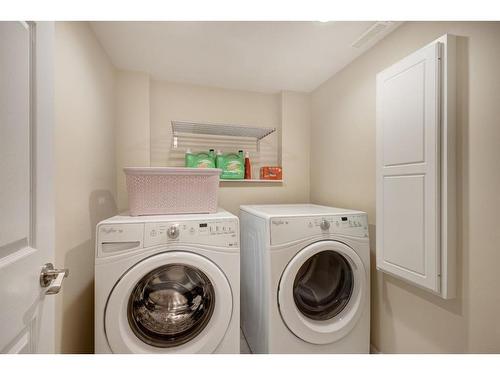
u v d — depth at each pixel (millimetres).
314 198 2348
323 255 1534
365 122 1688
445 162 1072
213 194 1469
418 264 1178
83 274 1294
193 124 1973
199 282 1302
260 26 1425
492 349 974
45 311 724
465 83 1053
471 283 1035
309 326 1363
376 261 1477
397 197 1302
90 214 1387
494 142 961
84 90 1304
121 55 1737
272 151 2414
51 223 754
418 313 1279
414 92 1194
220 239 1247
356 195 1769
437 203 1089
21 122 611
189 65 1888
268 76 2076
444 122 1077
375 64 1601
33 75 671
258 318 1496
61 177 1057
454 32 1104
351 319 1418
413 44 1319
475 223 1020
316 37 1531
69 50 1129
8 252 561
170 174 1386
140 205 1343
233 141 2312
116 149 1928
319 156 2266
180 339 1209
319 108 2268
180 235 1193
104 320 1100
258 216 1508
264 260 1399
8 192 558
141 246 1142
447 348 1133
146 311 1247
